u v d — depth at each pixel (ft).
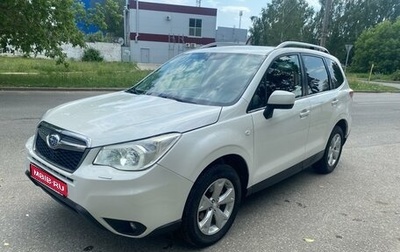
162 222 9.09
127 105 11.33
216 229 10.81
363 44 167.32
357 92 73.97
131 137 8.91
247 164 11.38
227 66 13.12
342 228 12.29
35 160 10.48
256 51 13.71
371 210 13.91
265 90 12.35
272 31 182.29
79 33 51.98
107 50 139.13
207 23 146.10
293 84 14.08
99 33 150.10
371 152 22.91
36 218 11.74
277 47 14.24
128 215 8.68
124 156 8.75
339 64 18.84
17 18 44.29
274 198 14.62
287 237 11.47
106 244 10.50
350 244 11.26
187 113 10.28
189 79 13.19
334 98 16.81
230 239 11.16
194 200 9.73
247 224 12.20
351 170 18.90
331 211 13.62
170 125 9.40
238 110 11.09
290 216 13.00
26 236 10.69
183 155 9.22
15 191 13.64
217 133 10.14
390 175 18.31
